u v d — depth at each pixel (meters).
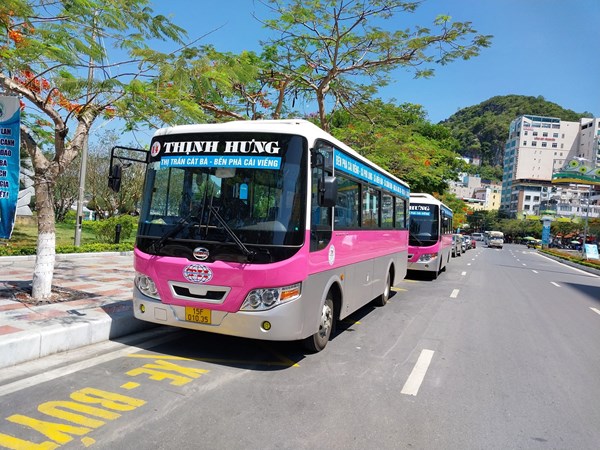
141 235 5.83
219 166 5.57
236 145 5.59
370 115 16.05
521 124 131.62
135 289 5.91
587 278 23.53
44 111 6.96
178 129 5.94
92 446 3.43
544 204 113.25
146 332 6.66
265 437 3.72
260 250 5.19
